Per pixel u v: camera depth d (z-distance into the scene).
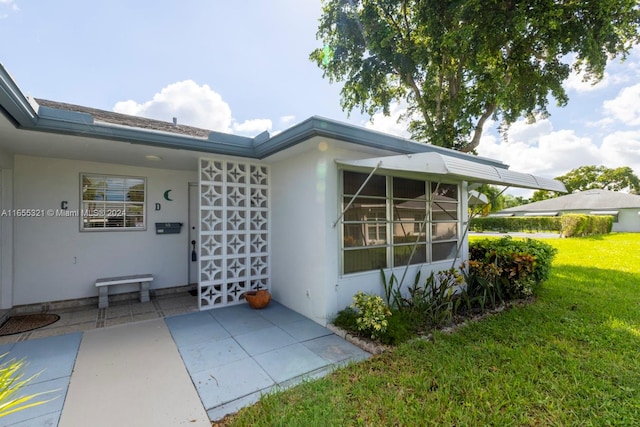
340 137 3.98
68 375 3.01
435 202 6.02
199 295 5.15
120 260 5.79
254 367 3.22
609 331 4.11
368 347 3.65
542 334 4.00
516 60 9.02
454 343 3.75
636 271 8.38
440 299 4.72
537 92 10.27
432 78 11.08
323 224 4.43
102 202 5.64
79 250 5.41
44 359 3.35
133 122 6.32
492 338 3.91
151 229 6.13
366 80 11.27
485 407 2.52
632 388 2.78
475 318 4.68
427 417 2.38
